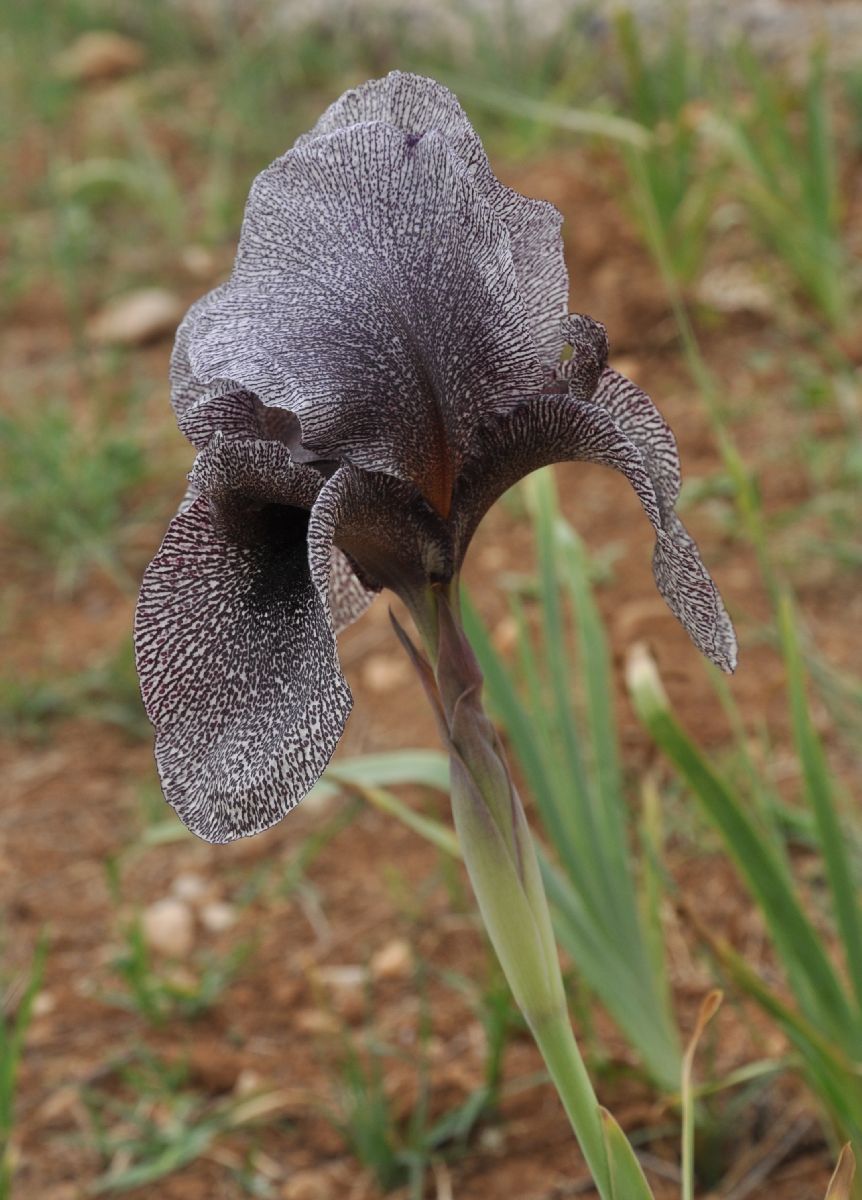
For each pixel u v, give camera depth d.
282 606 0.47
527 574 1.10
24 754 1.01
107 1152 0.72
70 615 1.14
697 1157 0.69
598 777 0.71
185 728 0.46
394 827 0.91
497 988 0.72
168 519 1.23
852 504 1.09
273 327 0.48
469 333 0.48
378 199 0.48
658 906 0.70
